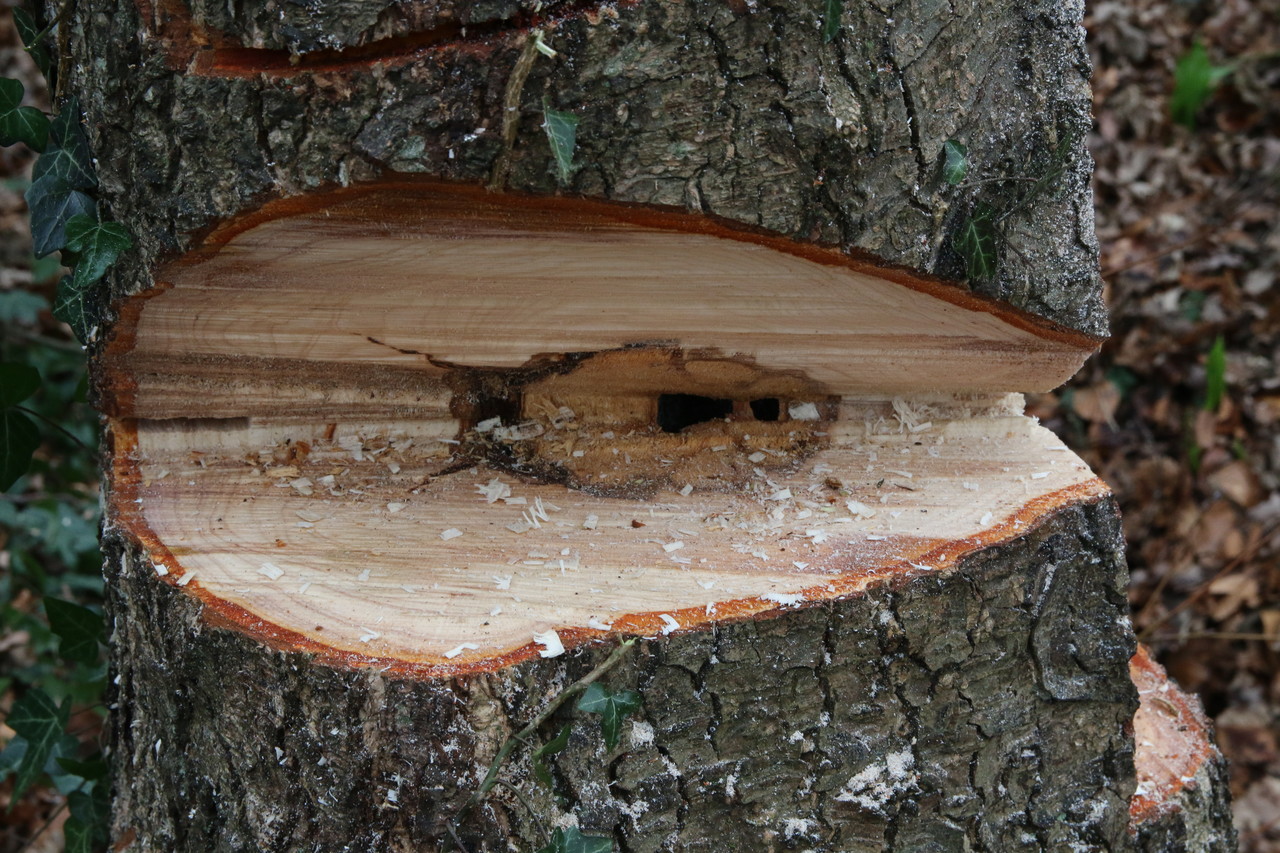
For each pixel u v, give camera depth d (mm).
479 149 1507
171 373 1656
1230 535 2303
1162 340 2492
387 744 1545
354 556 1615
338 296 1603
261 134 1518
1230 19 3010
